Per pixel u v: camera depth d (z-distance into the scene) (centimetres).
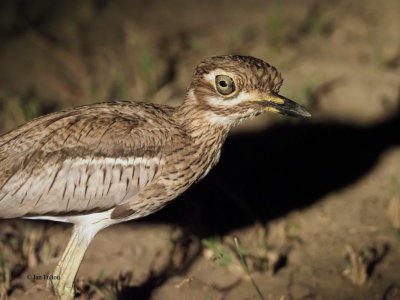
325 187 1206
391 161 1254
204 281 1016
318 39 1574
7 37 1631
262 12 1702
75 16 1709
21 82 1471
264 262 1028
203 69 902
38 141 891
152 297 986
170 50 1550
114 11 1733
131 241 1092
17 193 884
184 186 924
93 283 1009
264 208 1160
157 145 905
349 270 1017
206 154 924
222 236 1097
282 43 1548
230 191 1194
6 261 1029
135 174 899
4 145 902
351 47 1538
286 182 1218
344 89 1405
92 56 1550
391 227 1105
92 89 1398
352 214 1145
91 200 896
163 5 1764
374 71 1450
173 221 1132
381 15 1648
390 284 998
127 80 1461
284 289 998
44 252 1053
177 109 943
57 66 1522
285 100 896
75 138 891
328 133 1323
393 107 1372
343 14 1662
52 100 1411
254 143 1305
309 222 1132
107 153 894
